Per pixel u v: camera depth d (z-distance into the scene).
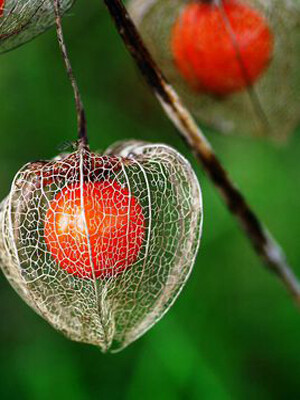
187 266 0.31
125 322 0.31
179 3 0.37
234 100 0.39
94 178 0.30
